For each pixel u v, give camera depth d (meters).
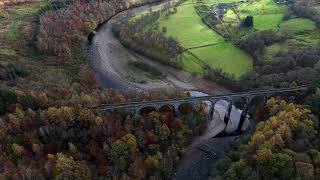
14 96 187.75
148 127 197.75
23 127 176.50
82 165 163.50
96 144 179.00
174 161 191.88
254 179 160.50
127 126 190.62
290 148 170.88
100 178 166.38
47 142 175.50
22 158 164.25
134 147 181.00
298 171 154.62
